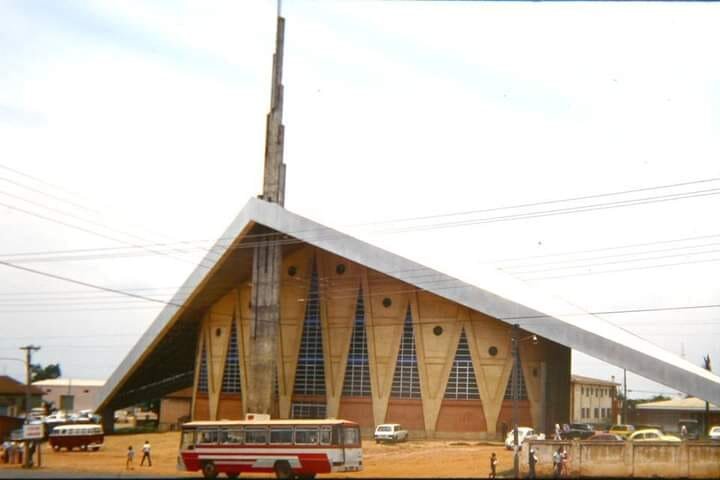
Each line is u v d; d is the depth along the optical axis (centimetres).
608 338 5316
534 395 6091
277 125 6391
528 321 5525
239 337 7088
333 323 6706
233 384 7081
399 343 6469
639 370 5206
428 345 6378
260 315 6128
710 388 5044
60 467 4528
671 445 3800
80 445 5816
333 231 5959
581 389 10544
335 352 6662
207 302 7175
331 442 3606
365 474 3938
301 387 6762
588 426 5988
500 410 6128
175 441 6638
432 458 4769
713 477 3744
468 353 6281
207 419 7175
